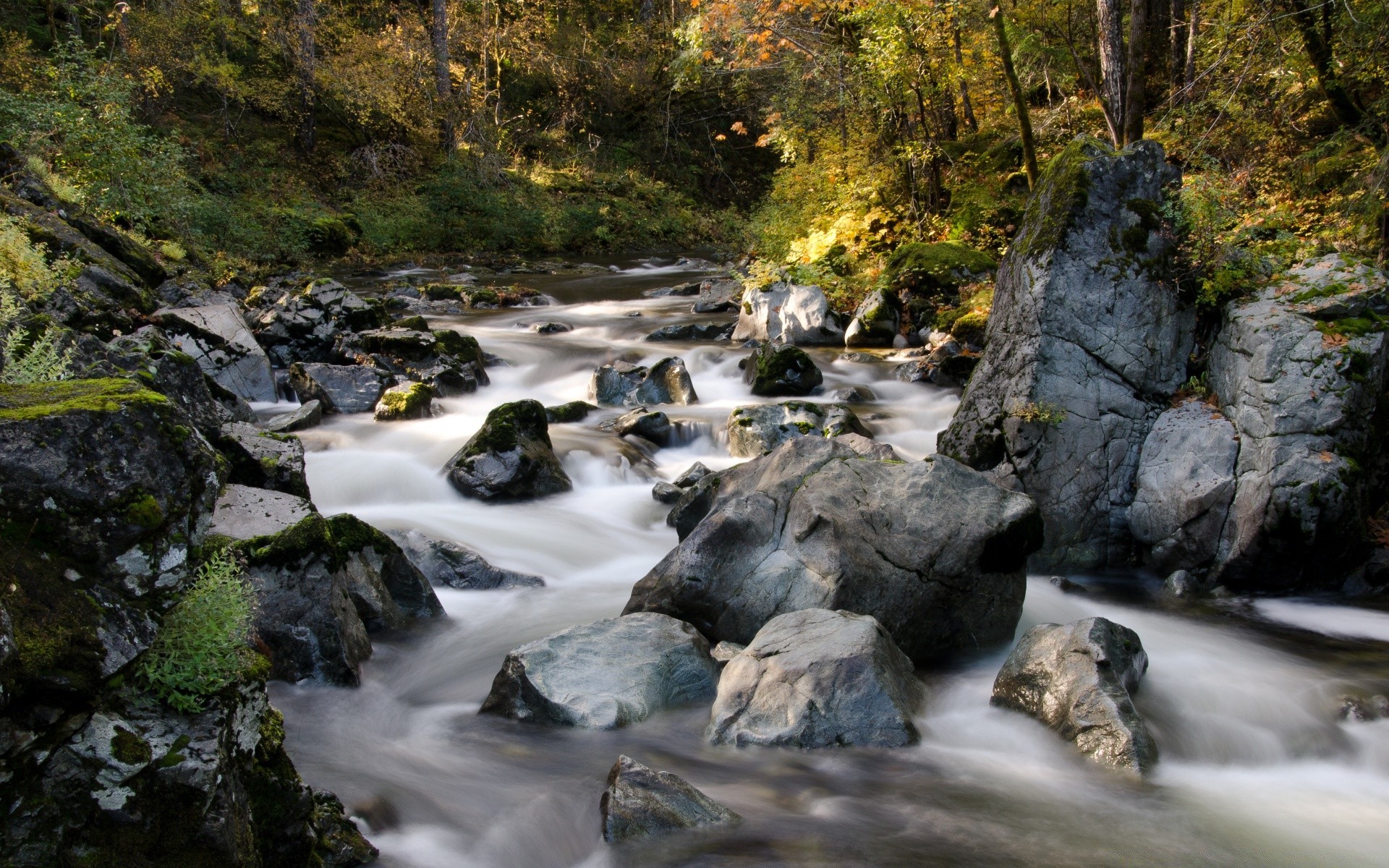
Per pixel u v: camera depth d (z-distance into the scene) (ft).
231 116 97.71
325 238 84.23
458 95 112.16
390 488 29.17
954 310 47.39
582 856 13.61
